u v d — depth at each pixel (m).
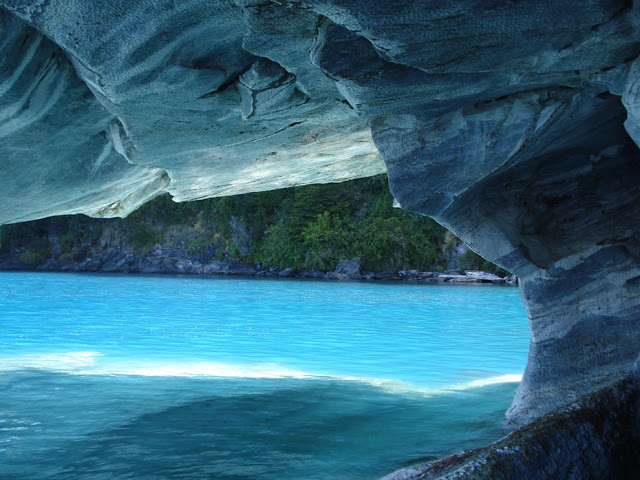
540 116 3.93
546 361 5.04
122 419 5.71
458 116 4.06
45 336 11.38
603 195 5.16
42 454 4.69
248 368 8.34
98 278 28.72
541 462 2.57
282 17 3.20
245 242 36.06
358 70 3.43
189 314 14.96
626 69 3.35
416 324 13.23
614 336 4.81
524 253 5.08
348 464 4.39
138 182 6.85
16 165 5.23
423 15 2.76
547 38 3.05
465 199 4.71
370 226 33.81
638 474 2.83
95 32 3.36
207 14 3.30
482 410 5.87
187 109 4.40
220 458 4.57
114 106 4.27
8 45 3.84
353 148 6.35
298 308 16.52
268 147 5.74
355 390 6.92
